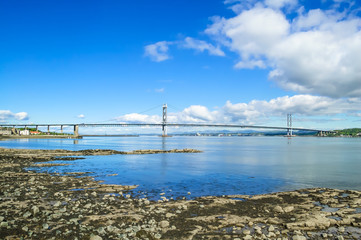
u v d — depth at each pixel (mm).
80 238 10891
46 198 17750
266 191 22250
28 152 56312
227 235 11805
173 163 43750
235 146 115750
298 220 13852
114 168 36312
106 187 22406
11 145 102875
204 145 125938
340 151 80375
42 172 30812
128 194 20109
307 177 29734
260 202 17797
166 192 21234
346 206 16922
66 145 107188
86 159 48844
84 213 14547
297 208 16281
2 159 42562
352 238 11734
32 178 25125
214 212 15289
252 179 28109
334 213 15141
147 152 67688
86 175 29578
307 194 20250
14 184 22438
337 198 19094
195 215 14688
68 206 15883
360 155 64062
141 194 20234
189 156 58812
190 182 25984
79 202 16844
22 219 13016
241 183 25750
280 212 15430
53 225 12336
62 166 37406
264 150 84812
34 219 12969
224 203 17281
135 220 13500
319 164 43531
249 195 20359
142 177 28812
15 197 17766
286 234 12125
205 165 41094
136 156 57312
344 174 32094
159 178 28266
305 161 48688
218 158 54000
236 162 46250
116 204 16734
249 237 11445
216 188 23188
